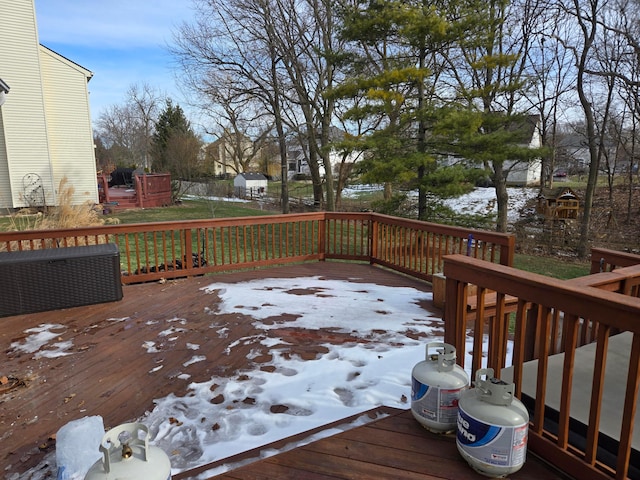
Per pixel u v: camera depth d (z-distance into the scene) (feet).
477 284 6.71
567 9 38.40
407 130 32.45
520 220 45.55
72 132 46.26
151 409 8.08
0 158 40.86
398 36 30.83
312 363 9.85
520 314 6.04
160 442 7.07
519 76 37.14
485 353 10.34
